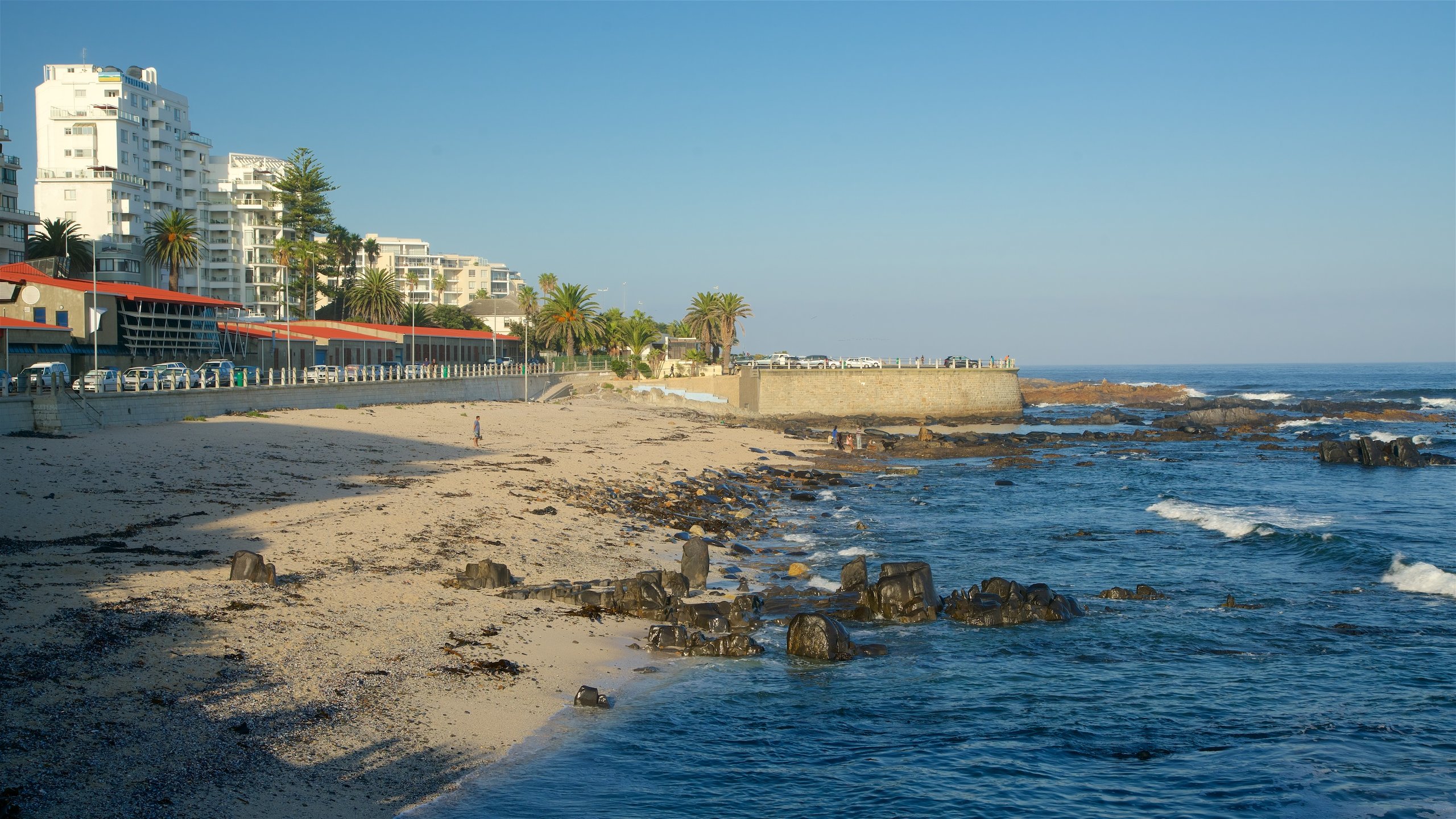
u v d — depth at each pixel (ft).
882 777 55.31
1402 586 105.29
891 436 283.59
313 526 99.25
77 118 418.51
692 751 57.67
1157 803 53.01
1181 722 64.95
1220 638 85.15
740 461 213.05
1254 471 218.79
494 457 172.35
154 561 78.74
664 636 77.51
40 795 41.91
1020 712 66.39
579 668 69.97
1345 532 139.85
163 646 59.93
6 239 313.73
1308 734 63.10
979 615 88.17
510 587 87.66
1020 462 225.97
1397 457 227.81
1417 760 58.90
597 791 51.57
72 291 209.46
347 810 45.68
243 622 66.18
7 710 48.75
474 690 62.03
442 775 51.06
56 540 83.10
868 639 82.79
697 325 451.53
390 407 228.02
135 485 111.04
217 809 43.29
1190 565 116.37
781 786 53.57
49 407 139.44
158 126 451.12
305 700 55.93
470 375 282.36
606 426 252.01
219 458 134.41
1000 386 364.17
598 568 100.63
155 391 161.79
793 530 138.62
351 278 478.18
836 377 347.77
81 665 55.21
